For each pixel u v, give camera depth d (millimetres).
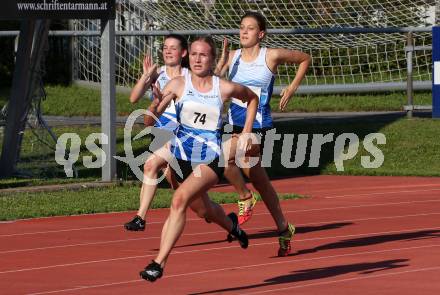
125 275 20156
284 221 22297
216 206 20688
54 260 21922
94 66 59406
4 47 62156
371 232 25719
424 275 19750
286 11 54250
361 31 48312
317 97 56406
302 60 23156
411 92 47969
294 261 21672
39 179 35969
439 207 30719
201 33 49250
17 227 26812
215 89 18703
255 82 22828
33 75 36156
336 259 21828
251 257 22219
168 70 24375
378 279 19406
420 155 42562
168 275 20125
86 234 25625
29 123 37375
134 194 33125
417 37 54469
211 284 19156
